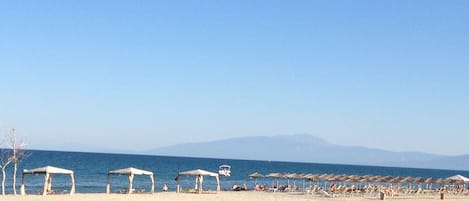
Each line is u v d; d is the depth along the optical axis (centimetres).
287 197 5028
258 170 16825
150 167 14575
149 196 4694
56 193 4959
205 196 4862
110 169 11988
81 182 7575
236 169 16938
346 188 5675
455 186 7669
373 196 5381
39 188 6162
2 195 4431
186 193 5356
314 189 5819
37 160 14775
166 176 10281
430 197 5638
